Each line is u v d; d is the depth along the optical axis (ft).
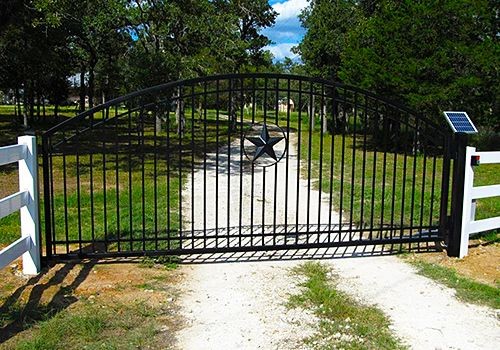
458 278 15.98
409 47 51.44
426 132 25.41
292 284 15.29
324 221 23.72
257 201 28.58
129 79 60.49
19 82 83.30
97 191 30.40
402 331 12.24
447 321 12.85
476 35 53.01
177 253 16.81
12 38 67.51
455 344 11.63
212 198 29.12
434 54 49.83
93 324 11.91
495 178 42.63
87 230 20.76
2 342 10.96
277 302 13.83
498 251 19.15
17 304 13.08
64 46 78.43
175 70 54.65
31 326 11.78
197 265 16.98
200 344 11.35
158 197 28.76
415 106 50.03
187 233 20.72
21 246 14.61
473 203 18.74
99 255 16.51
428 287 15.19
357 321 12.68
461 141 17.79
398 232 21.76
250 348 11.23
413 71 49.90
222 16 60.75
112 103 16.40
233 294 14.38
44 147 15.92
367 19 69.72
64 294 13.92
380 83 52.44
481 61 49.08
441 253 18.78
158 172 39.65
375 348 11.30
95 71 108.06
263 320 12.67
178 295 14.20
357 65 56.95
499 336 12.08
